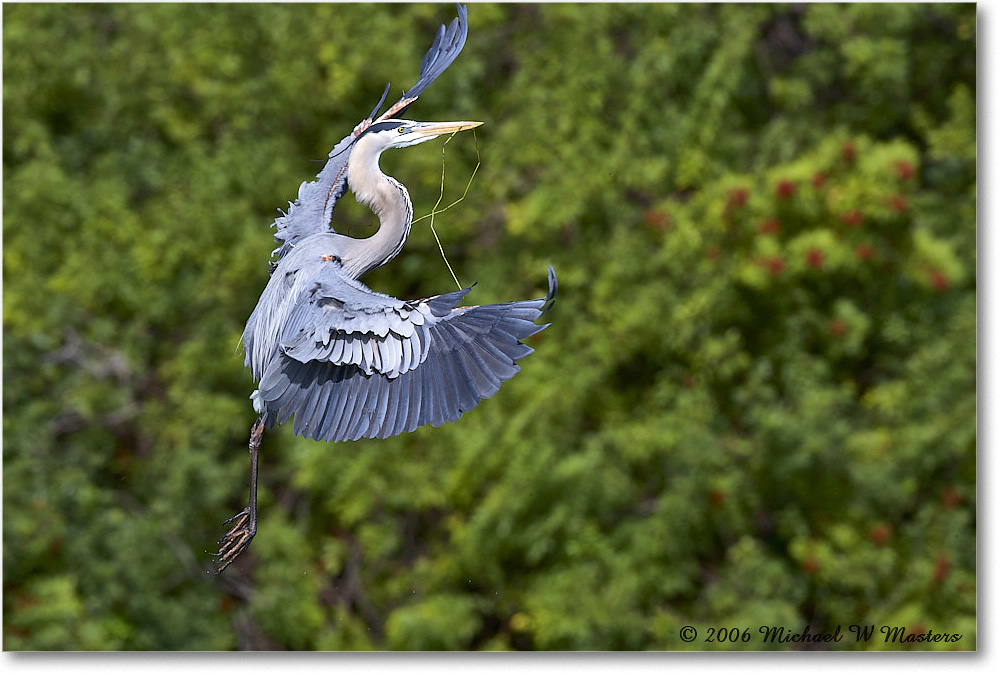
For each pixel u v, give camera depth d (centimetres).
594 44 1405
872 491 1319
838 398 1353
